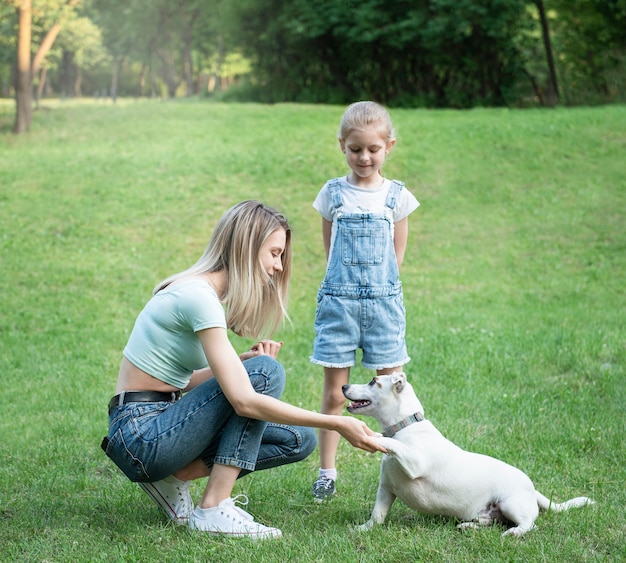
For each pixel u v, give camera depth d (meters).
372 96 31.12
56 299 8.88
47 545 3.13
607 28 28.97
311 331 7.80
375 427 5.27
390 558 2.98
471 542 3.10
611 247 11.25
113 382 6.23
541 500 3.43
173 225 11.95
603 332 7.31
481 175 14.32
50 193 13.32
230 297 3.32
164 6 48.00
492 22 27.05
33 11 20.14
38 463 4.36
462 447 4.49
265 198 13.13
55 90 74.00
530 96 29.84
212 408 3.17
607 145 15.45
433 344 6.96
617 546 3.12
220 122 18.70
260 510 3.63
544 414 5.13
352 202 3.96
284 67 33.50
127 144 16.70
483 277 10.24
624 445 4.50
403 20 28.36
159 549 3.08
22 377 6.37
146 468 3.15
